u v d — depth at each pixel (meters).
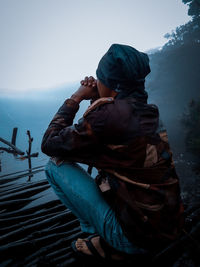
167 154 1.08
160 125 1.12
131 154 1.04
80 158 1.12
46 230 1.89
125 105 1.05
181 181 7.05
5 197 2.73
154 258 1.42
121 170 1.08
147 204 1.05
